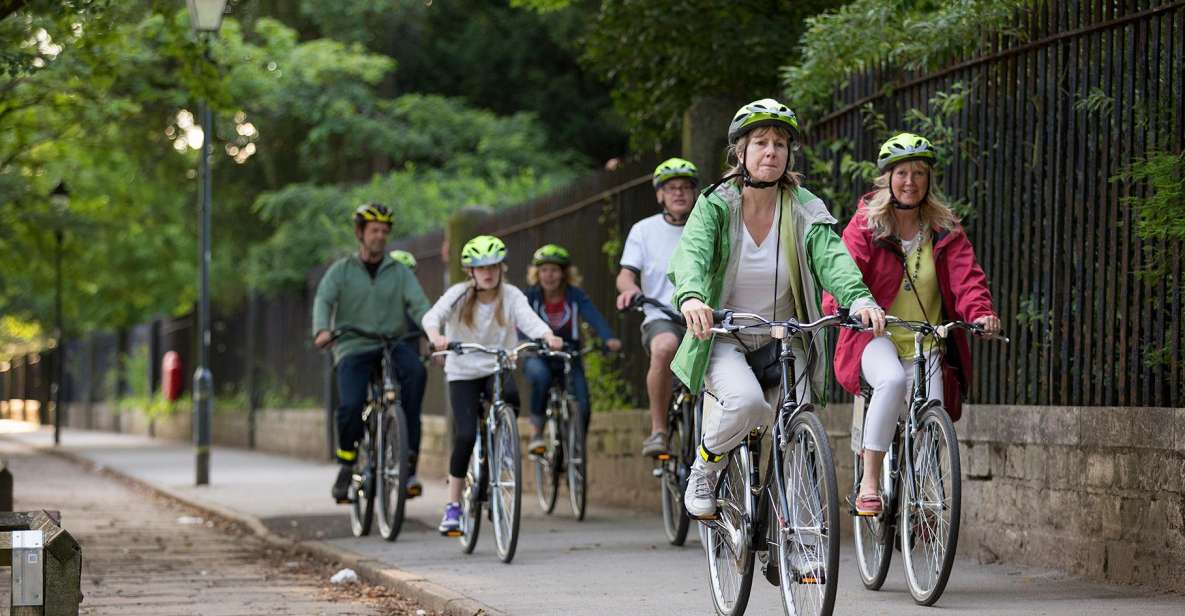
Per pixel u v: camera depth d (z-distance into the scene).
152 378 125.38
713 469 20.48
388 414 35.62
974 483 28.03
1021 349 27.22
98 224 89.12
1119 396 24.50
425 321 31.62
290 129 98.06
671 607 23.33
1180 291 23.25
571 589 25.61
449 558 31.12
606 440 45.44
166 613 25.66
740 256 19.56
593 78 110.44
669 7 43.25
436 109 98.56
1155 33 23.86
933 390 23.03
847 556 28.97
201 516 49.16
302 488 57.97
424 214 84.31
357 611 25.95
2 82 52.47
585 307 40.16
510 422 29.98
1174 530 22.77
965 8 29.41
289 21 101.69
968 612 21.39
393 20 105.00
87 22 41.38
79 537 41.69
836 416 32.69
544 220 49.91
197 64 44.50
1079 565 24.97
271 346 89.38
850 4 38.12
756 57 43.25
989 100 28.30
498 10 109.81
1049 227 26.45
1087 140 25.50
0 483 33.34
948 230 23.36
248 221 102.94
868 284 23.58
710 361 19.59
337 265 36.59
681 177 31.52
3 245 86.00
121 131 69.81
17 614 15.98
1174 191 22.39
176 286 118.38
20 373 194.62
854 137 32.69
